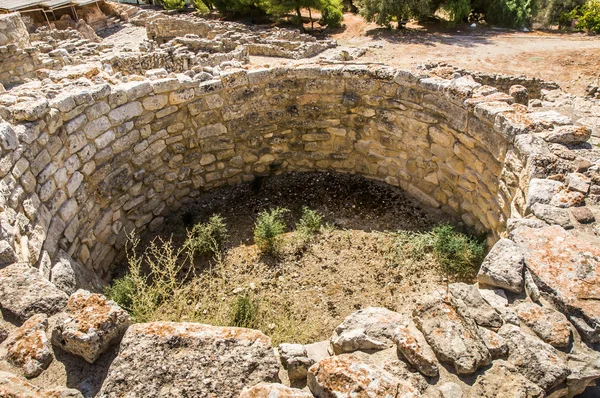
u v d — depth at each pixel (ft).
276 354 8.96
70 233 16.11
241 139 22.99
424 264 17.66
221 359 7.75
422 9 67.31
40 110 14.98
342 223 20.72
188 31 70.79
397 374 8.02
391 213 21.17
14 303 8.99
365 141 22.80
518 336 8.56
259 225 19.33
